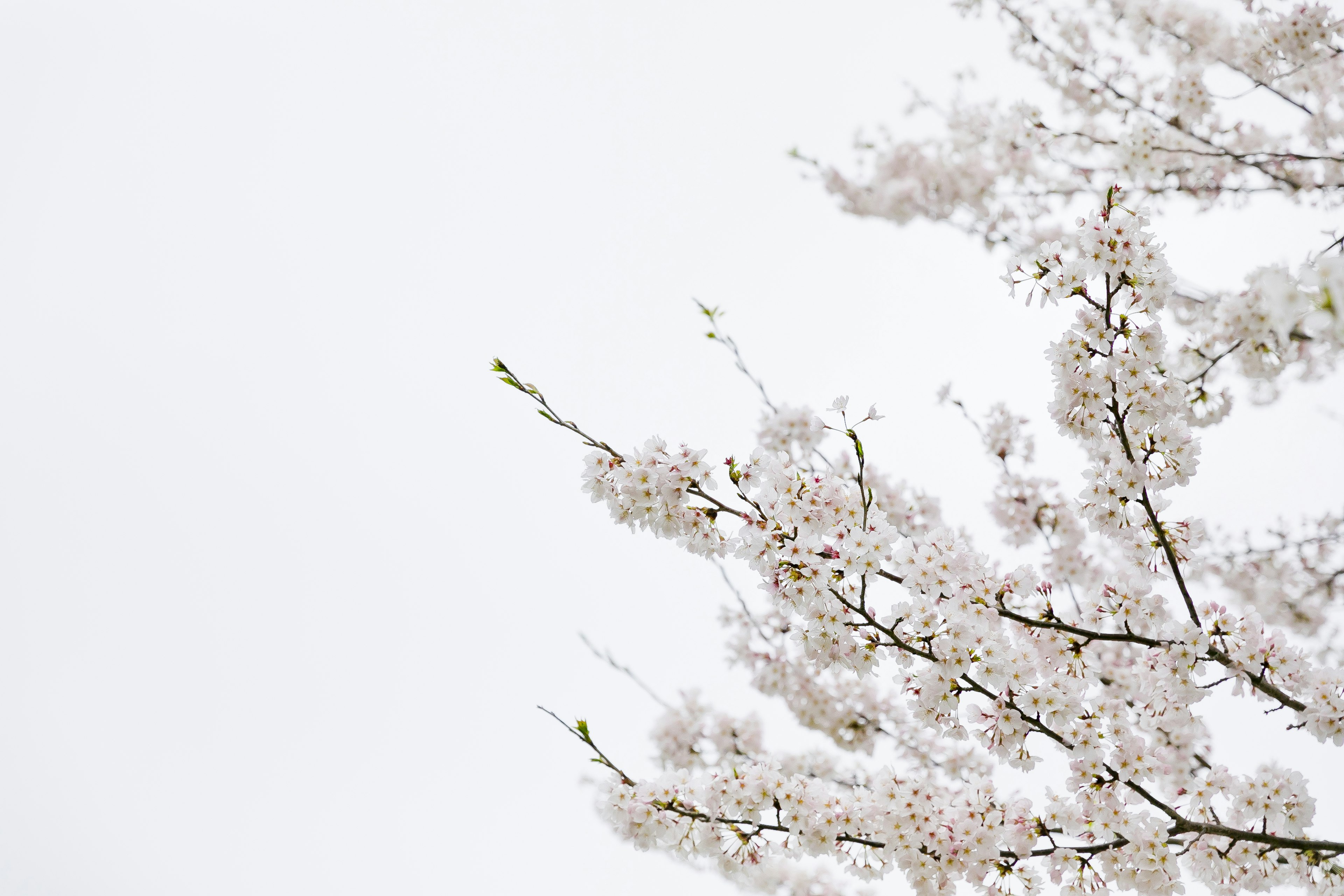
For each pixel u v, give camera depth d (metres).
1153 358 3.28
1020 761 3.36
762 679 6.10
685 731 6.14
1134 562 3.67
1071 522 6.21
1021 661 3.42
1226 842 3.46
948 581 3.21
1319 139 6.04
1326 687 3.29
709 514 3.33
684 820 3.65
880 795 3.56
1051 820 3.43
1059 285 3.22
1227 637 3.39
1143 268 3.18
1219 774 3.49
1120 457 3.47
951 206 7.67
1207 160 6.48
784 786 3.56
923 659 3.37
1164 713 3.57
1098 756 3.36
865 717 5.98
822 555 3.24
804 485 3.28
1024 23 6.78
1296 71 5.93
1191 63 6.30
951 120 7.64
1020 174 7.42
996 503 6.42
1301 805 3.33
